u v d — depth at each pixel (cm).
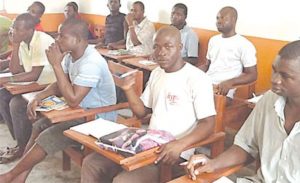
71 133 172
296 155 133
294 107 135
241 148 155
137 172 175
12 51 294
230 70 316
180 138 171
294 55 126
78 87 218
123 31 491
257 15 347
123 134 162
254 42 352
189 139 168
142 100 200
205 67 332
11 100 281
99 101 235
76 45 222
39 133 230
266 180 140
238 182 146
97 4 551
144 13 461
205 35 400
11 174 216
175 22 390
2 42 347
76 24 221
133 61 374
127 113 288
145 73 347
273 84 132
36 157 214
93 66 222
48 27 579
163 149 156
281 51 130
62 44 220
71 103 216
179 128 183
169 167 167
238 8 362
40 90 261
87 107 232
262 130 147
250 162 158
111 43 480
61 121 209
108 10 529
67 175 260
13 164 273
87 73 220
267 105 147
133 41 446
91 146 160
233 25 313
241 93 318
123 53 419
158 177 174
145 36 440
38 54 277
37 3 449
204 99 178
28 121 272
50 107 216
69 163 265
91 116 216
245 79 300
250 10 352
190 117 183
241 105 263
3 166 269
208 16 395
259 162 153
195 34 391
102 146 156
